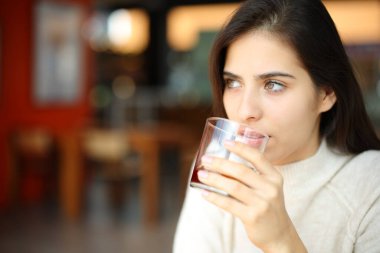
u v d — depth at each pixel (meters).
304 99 0.96
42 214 5.30
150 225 4.88
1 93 5.59
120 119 9.95
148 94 11.29
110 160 5.13
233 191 0.80
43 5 6.09
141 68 12.02
